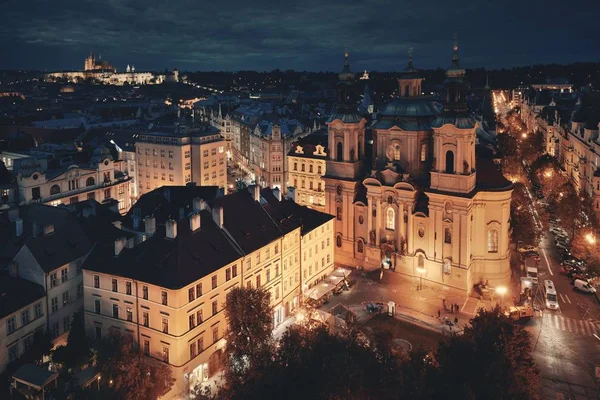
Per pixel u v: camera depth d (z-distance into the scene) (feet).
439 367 233.76
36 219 350.43
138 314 283.18
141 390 240.73
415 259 403.95
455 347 233.96
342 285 398.42
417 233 401.29
